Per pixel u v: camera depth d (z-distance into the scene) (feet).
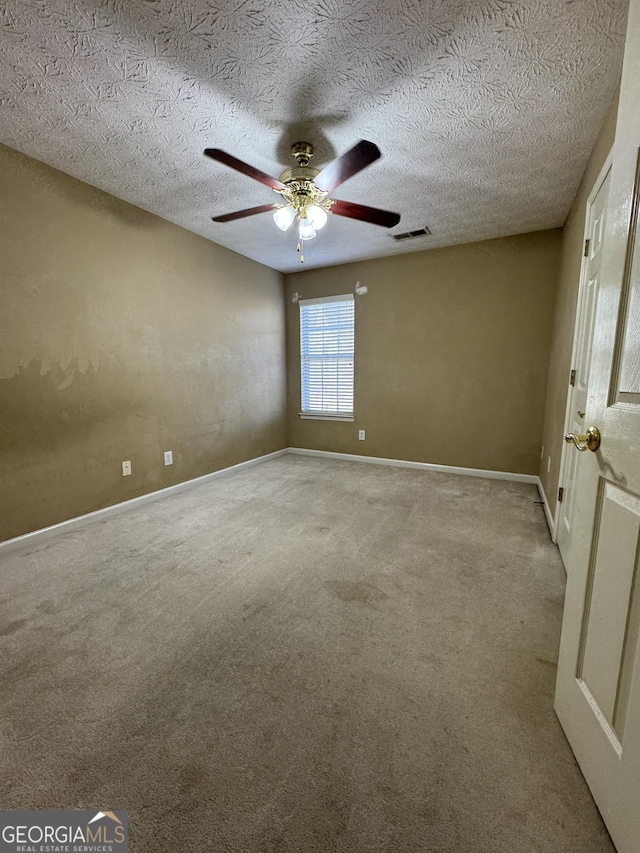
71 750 3.60
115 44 4.69
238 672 4.56
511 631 5.25
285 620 5.51
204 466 12.26
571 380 7.50
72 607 5.81
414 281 13.19
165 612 5.69
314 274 15.01
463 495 10.91
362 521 9.09
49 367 8.00
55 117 6.11
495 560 7.22
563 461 7.79
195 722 3.90
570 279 8.53
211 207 9.58
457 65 5.07
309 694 4.24
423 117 6.10
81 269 8.43
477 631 5.26
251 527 8.77
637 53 2.75
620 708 2.84
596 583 3.26
